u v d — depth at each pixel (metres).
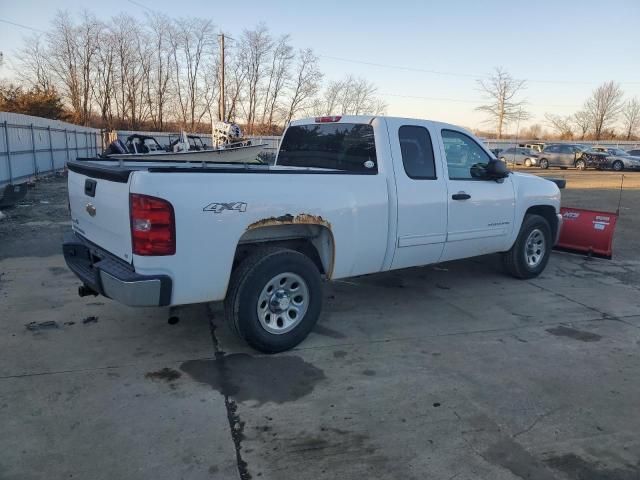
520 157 36.34
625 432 3.20
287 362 4.07
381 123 4.83
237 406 3.39
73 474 2.68
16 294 5.55
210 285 3.73
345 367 4.00
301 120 5.73
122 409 3.31
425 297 5.86
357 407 3.41
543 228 6.66
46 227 9.67
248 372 3.88
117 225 3.67
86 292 4.30
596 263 7.81
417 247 5.10
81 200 4.36
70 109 55.09
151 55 57.75
